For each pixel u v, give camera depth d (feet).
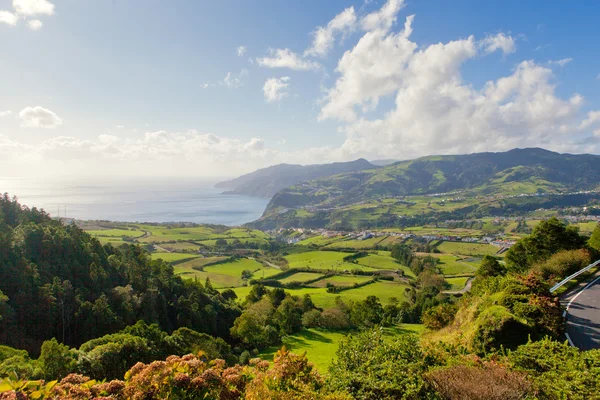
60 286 164.55
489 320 48.73
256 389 25.68
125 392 23.08
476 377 29.43
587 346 47.16
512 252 130.93
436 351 36.99
